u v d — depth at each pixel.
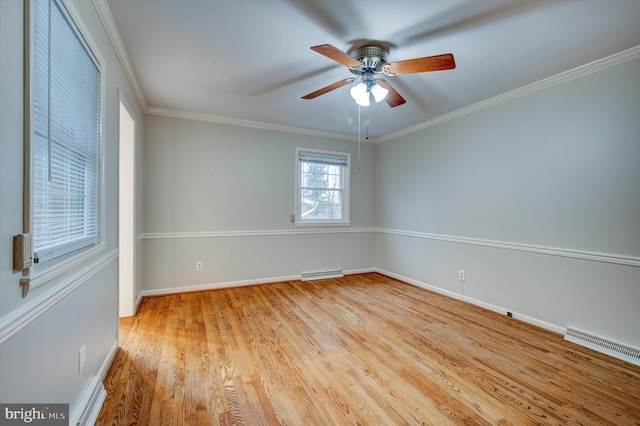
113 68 2.09
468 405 1.68
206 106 3.52
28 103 0.96
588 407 1.68
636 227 2.21
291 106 3.49
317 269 4.68
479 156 3.38
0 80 0.82
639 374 2.01
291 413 1.60
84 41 1.45
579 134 2.52
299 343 2.42
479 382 1.90
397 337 2.55
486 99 3.21
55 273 1.13
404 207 4.53
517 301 3.00
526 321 2.91
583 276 2.50
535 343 2.46
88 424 1.41
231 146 4.06
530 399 1.74
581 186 2.51
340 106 3.48
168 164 3.73
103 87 1.79
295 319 2.94
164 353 2.23
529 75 2.64
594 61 2.38
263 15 1.83
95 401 1.55
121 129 2.94
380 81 2.34
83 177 1.53
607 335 2.34
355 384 1.87
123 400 1.68
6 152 0.85
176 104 3.46
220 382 1.87
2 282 0.83
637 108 2.20
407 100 3.25
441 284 3.87
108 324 2.01
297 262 4.54
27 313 0.95
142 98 3.21
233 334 2.58
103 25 1.80
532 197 2.87
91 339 1.64
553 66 2.47
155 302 3.42
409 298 3.67
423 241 4.17
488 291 3.28
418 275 4.24
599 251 2.40
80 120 1.47
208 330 2.66
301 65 2.49
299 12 1.81
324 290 4.00
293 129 4.41
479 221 3.38
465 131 3.54
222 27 1.96
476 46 2.17
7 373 0.85
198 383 1.85
